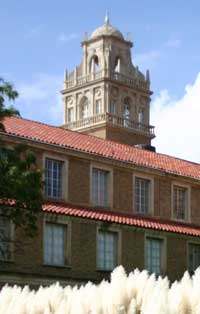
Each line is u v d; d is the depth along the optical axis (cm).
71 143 4466
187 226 5041
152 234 4612
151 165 4912
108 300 638
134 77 10525
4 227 3725
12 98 3098
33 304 688
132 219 4566
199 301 586
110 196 4572
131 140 9806
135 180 4791
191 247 4888
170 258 4694
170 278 4647
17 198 3058
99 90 10294
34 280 3856
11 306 689
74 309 647
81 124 9931
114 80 10300
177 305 585
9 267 3747
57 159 4275
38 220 3944
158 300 589
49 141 4234
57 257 4038
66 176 4300
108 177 4603
